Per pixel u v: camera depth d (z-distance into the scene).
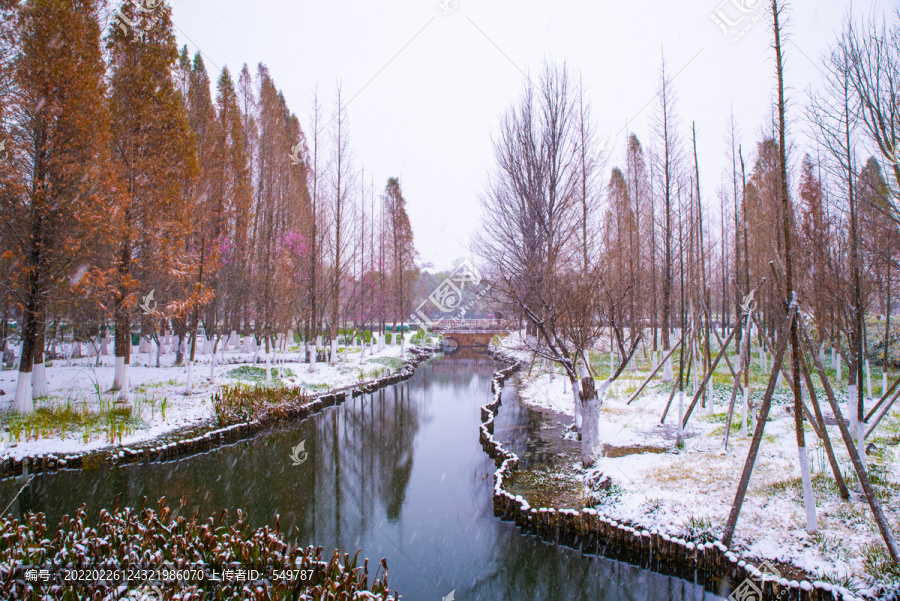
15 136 10.16
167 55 13.49
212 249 15.52
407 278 32.84
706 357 11.18
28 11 10.05
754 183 15.28
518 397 16.22
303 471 9.44
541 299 9.50
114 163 11.51
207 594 4.18
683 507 6.34
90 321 16.05
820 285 7.77
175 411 11.63
